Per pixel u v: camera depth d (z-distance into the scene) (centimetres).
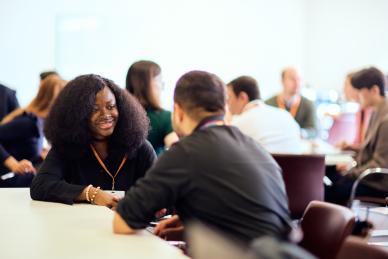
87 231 182
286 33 887
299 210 368
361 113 602
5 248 159
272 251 100
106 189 259
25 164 381
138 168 265
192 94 184
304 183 368
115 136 255
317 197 373
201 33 835
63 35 757
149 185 173
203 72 189
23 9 734
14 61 733
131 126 255
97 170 259
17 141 410
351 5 823
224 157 173
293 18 890
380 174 415
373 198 413
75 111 244
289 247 102
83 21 768
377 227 471
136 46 799
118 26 787
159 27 810
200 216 170
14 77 734
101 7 777
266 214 172
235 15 855
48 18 748
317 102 749
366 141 439
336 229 192
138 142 258
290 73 618
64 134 245
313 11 888
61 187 238
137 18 797
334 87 855
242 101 438
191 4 827
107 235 177
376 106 447
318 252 196
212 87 185
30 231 182
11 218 203
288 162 363
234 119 416
